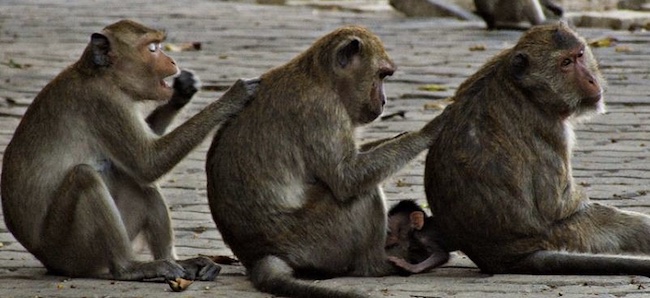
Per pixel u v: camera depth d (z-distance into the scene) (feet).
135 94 44.73
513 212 42.88
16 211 44.73
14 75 81.05
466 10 112.37
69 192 43.68
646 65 80.28
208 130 43.78
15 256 48.96
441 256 44.29
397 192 56.34
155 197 45.78
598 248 43.83
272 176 42.65
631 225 43.78
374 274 43.91
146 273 43.68
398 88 75.97
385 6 113.19
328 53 43.19
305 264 42.91
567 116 43.37
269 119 42.96
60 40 94.27
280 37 95.09
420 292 40.86
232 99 43.75
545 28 43.60
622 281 41.47
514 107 43.14
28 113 45.27
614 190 55.42
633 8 109.81
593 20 100.68
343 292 39.11
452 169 43.45
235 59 85.97
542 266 42.88
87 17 105.81
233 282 43.45
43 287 43.11
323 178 42.88
